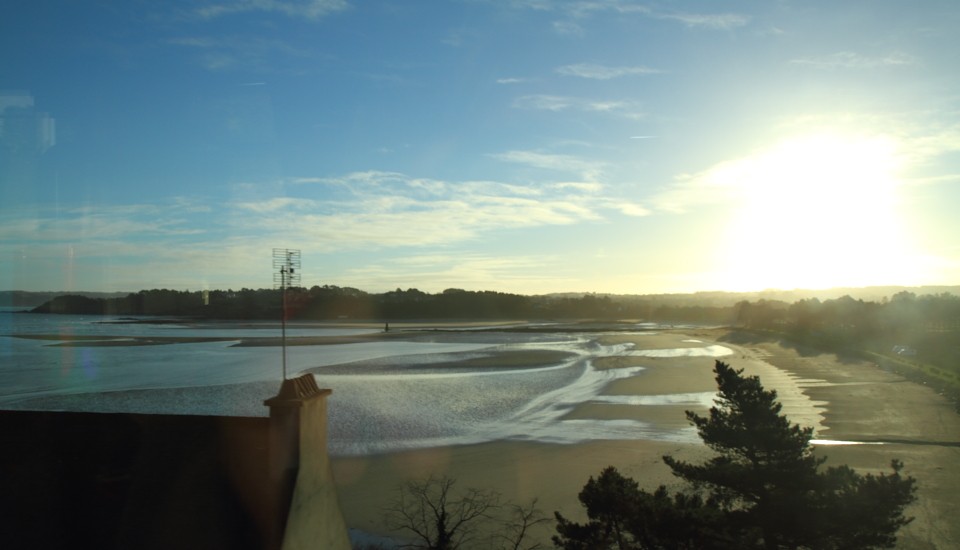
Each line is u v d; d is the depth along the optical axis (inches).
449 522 779.4
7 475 323.0
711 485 634.8
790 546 533.3
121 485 317.4
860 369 2527.1
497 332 5191.9
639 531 539.8
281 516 304.0
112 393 1809.8
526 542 725.3
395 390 1859.0
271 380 2080.5
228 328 5236.2
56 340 3695.9
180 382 2038.6
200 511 304.5
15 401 1674.5
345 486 945.5
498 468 1040.8
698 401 1722.4
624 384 2052.2
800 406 1642.5
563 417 1487.5
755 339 4507.9
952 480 926.4
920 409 1585.9
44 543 293.9
